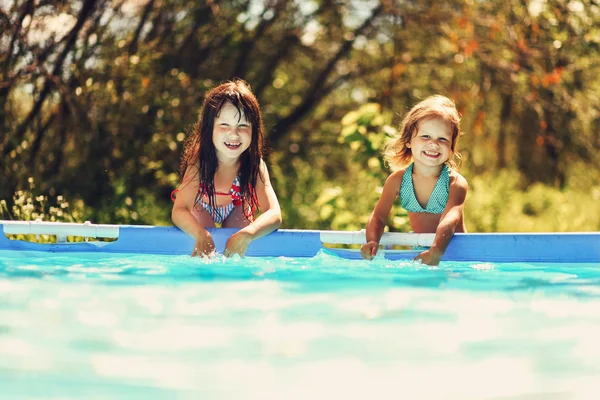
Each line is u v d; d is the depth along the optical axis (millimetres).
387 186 4305
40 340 1991
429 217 4402
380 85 10438
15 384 1635
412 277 3141
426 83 10117
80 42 8281
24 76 7988
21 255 3777
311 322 2223
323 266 3436
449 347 1943
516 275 3234
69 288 2793
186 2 9000
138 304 2480
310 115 11031
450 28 9500
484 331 2123
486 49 9328
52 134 8391
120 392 1588
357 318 2279
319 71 10617
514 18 8977
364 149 6652
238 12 9516
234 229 3857
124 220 8055
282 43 10227
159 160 8711
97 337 2021
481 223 8578
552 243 3660
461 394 1581
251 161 4172
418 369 1749
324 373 1719
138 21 8703
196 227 3775
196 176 4090
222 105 4023
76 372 1715
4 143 7898
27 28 8039
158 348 1915
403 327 2166
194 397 1558
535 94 9492
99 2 8305
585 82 9461
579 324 2221
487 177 10008
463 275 3219
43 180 8156
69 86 8289
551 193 9844
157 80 8688
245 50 9914
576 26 8922
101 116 8359
